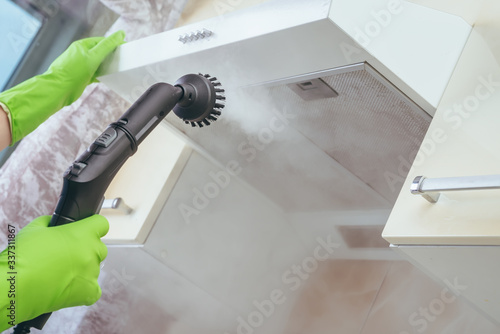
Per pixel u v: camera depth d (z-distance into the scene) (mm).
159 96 738
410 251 830
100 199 750
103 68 1230
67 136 1712
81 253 761
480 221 737
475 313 1076
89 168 706
